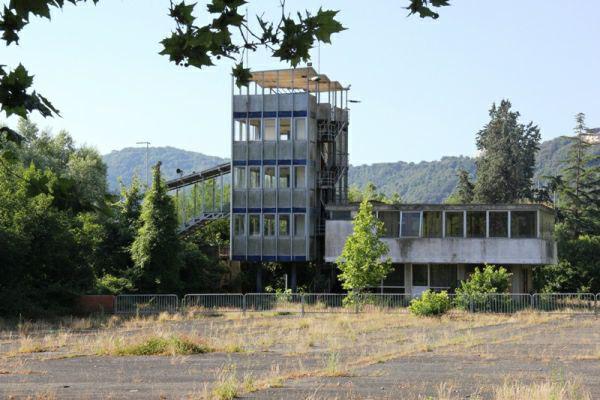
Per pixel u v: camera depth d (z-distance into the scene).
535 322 36.69
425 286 52.50
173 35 5.47
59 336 28.91
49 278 43.59
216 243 66.88
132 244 51.84
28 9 4.98
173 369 20.88
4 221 42.41
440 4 5.52
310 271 60.28
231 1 5.33
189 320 39.28
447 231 51.41
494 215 50.88
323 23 5.43
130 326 36.19
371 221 46.19
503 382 18.05
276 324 36.25
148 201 51.56
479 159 109.81
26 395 16.38
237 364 21.98
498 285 43.94
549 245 53.41
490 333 31.47
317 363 22.05
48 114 5.43
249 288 59.28
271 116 57.81
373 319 38.50
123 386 17.73
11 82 5.29
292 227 56.94
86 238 45.47
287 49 5.46
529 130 109.69
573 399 15.16
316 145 59.69
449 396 15.52
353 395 16.05
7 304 39.56
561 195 85.62
